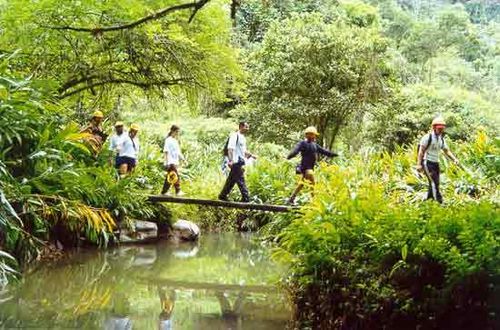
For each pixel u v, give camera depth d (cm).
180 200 1013
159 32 1102
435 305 463
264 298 669
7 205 670
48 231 841
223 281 760
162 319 570
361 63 1769
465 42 3569
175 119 2080
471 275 453
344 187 632
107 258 874
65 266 795
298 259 557
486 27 4331
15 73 882
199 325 553
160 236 1090
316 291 538
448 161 1053
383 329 481
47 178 808
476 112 2102
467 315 457
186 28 1165
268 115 1784
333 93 1747
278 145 1831
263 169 1362
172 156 1080
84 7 970
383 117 1878
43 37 1005
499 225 466
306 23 1845
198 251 995
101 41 1027
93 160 1012
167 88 1274
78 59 1079
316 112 1752
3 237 724
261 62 1820
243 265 876
